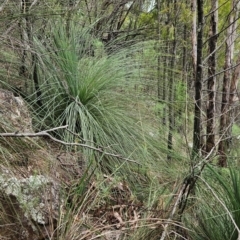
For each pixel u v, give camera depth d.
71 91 3.29
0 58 3.24
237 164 2.83
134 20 5.82
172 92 3.72
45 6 3.44
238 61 3.81
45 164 2.51
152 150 3.27
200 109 3.03
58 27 3.59
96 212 2.32
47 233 1.99
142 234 2.15
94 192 2.49
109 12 5.27
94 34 4.29
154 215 2.30
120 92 3.50
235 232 2.23
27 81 3.32
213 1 3.29
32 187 2.13
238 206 2.27
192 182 2.37
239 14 3.76
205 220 2.37
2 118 2.57
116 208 2.50
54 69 3.34
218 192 2.52
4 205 2.01
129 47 3.94
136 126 3.33
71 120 3.10
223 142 3.17
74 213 2.16
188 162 2.90
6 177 2.10
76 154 2.88
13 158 2.37
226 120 3.48
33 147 2.58
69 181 2.58
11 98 2.84
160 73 3.79
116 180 2.69
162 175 3.05
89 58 3.65
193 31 3.29
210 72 3.28
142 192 2.84
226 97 3.58
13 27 3.23
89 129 3.06
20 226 2.00
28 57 3.33
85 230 2.10
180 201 2.36
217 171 2.59
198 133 3.05
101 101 3.36
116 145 3.09
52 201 2.19
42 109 3.20
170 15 4.27
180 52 4.52
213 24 3.24
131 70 3.65
